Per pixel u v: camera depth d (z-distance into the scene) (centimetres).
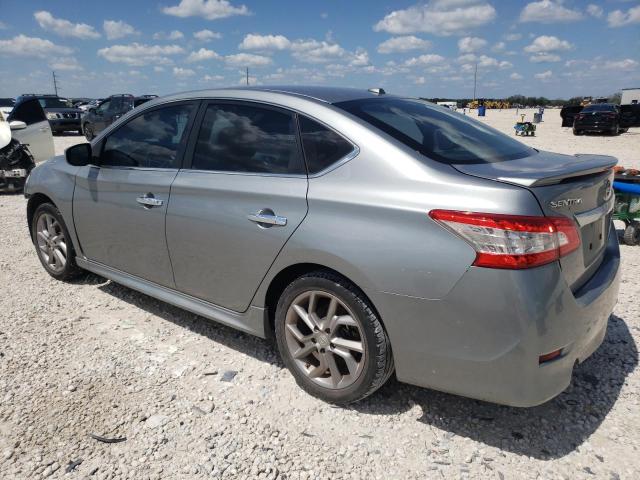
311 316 293
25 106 1115
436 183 249
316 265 289
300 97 313
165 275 370
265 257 300
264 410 293
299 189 287
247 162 318
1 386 312
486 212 231
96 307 427
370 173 268
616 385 315
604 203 286
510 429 278
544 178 234
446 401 302
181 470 248
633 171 602
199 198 333
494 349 235
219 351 357
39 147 1126
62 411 289
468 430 277
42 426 277
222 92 347
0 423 279
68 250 457
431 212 243
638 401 299
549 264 233
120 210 388
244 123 327
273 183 299
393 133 281
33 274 504
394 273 251
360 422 283
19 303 434
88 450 260
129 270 400
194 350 358
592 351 278
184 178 344
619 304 429
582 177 262
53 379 321
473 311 236
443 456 258
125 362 342
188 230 340
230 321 335
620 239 622
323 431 276
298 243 282
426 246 244
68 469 247
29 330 385
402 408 296
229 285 327
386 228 254
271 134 312
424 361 254
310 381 301
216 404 298
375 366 271
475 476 245
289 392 310
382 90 371
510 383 237
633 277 495
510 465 252
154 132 378
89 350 357
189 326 394
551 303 232
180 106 366
